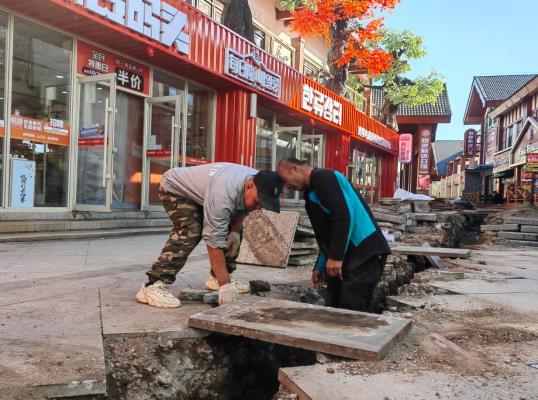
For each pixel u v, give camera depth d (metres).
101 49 8.77
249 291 4.14
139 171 9.87
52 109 8.06
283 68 13.31
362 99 26.73
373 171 24.03
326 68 21.39
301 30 17.03
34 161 7.78
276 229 5.43
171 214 3.54
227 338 3.13
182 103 10.85
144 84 9.73
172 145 9.52
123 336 2.88
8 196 7.35
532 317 3.80
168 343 2.88
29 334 2.81
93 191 8.30
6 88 7.30
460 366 2.51
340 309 3.23
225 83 11.26
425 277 5.57
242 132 11.73
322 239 3.55
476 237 14.73
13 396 2.06
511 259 7.71
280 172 3.45
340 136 18.30
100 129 8.20
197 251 6.77
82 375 2.25
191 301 3.75
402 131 40.38
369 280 3.43
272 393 3.31
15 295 3.74
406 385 2.21
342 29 17.38
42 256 5.62
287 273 5.23
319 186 3.33
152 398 2.64
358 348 2.49
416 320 3.67
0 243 6.43
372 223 3.50
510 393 2.17
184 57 9.54
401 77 24.83
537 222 11.54
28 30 7.64
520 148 28.48
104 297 3.77
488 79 41.84
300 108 14.30
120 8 8.00
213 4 13.41
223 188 3.22
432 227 12.61
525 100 29.42
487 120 40.03
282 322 2.88
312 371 2.36
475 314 3.88
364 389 2.15
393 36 22.91
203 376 2.92
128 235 8.15
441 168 73.31
